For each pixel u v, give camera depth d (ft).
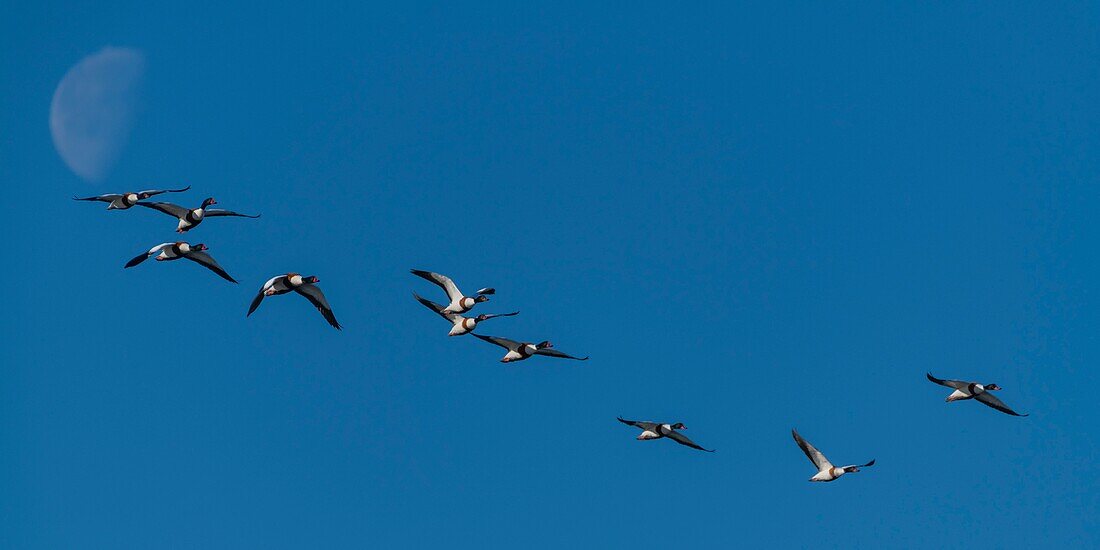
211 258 100.42
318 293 99.86
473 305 107.65
